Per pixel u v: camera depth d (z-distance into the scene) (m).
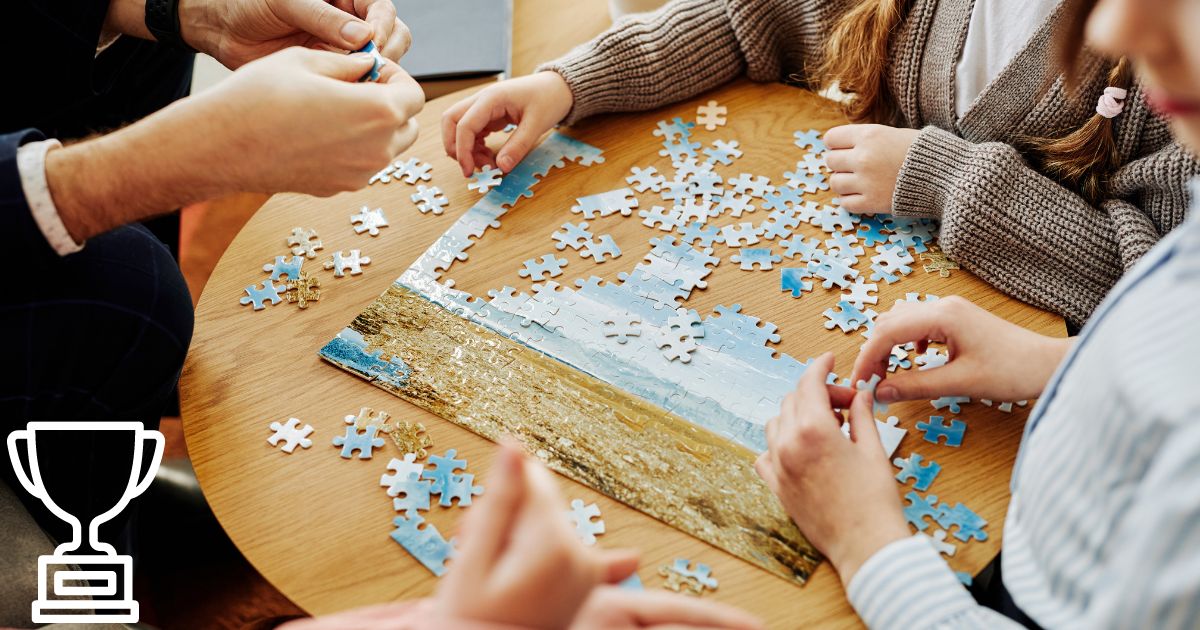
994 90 1.20
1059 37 0.83
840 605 0.87
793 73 1.46
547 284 1.13
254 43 1.27
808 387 0.96
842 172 1.22
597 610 0.63
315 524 0.94
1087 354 0.75
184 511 1.54
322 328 1.11
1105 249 1.10
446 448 0.99
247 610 1.48
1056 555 0.75
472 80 1.65
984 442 0.97
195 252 1.98
